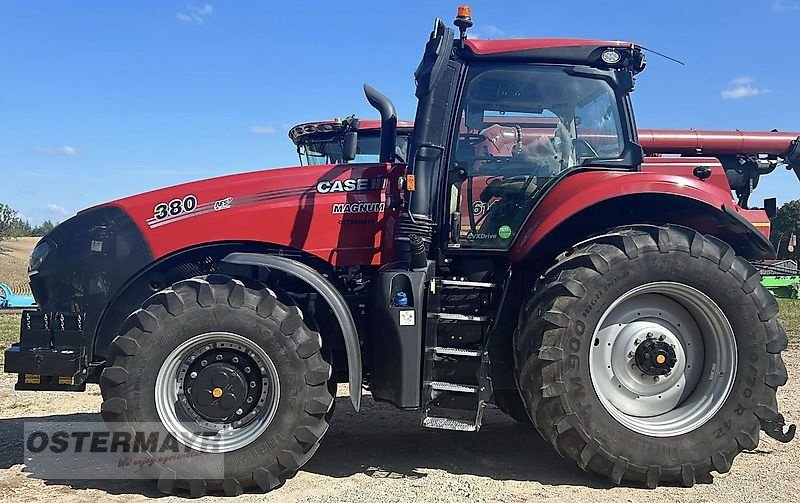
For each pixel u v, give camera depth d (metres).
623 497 3.65
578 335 3.77
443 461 4.32
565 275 3.83
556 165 4.31
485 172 4.27
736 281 3.87
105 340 4.35
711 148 5.47
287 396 3.78
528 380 3.83
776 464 4.16
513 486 3.82
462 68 4.30
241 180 4.41
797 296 18.41
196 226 4.31
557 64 4.31
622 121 4.38
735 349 3.89
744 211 5.02
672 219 4.31
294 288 4.29
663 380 3.99
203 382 3.84
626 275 3.80
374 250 4.34
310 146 10.07
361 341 4.32
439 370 3.93
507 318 4.20
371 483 3.88
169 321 3.76
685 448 3.79
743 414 3.85
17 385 4.02
